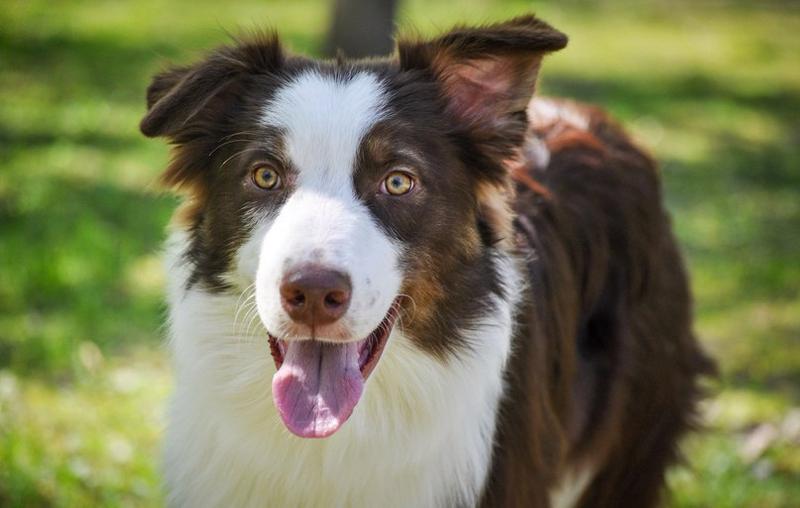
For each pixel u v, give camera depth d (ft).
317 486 13.21
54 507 18.03
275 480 13.25
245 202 12.84
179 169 13.91
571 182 16.30
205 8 61.05
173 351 13.91
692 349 17.84
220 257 13.12
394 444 13.12
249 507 13.43
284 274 11.46
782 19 71.51
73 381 22.44
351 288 11.55
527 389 14.11
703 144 42.14
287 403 12.00
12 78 44.34
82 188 32.55
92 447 19.84
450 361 13.17
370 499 13.29
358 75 13.39
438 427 13.19
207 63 13.16
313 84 13.12
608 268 16.38
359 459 13.09
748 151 41.65
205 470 13.48
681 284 17.75
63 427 20.67
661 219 17.52
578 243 15.89
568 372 15.40
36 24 54.08
